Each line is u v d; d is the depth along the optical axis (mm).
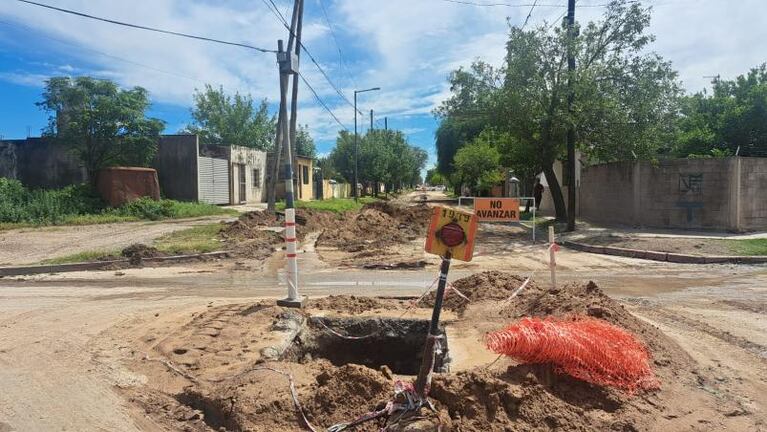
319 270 12352
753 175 17734
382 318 7445
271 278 11305
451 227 4352
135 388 4996
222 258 14086
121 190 22109
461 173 40438
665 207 19156
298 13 19688
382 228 20391
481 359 5676
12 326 7141
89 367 5520
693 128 25656
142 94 24453
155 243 15273
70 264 12359
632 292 9586
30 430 4199
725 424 4402
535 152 21516
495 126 21703
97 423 4328
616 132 19266
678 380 5176
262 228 18984
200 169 26391
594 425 4246
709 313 7918
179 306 8383
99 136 22906
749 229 17797
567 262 13352
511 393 4223
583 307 6230
